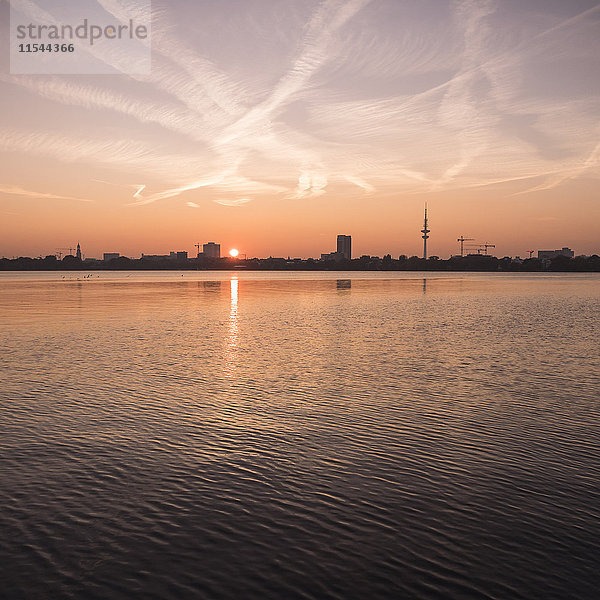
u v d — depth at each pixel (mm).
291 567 11195
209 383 28109
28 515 13195
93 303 93250
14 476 15484
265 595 10297
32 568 11055
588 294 124875
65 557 11453
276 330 53562
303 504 13930
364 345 42656
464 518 13242
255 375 30359
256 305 90438
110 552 11656
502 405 23625
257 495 14422
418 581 10734
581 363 34312
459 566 11250
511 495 14492
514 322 61188
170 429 20000
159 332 51500
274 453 17547
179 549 11805
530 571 11086
